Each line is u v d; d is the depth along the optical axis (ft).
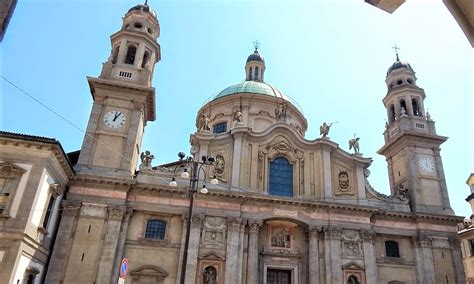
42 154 73.36
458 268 104.68
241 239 95.50
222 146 108.17
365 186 111.55
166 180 98.63
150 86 106.93
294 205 101.86
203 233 94.58
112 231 87.66
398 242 108.17
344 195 109.09
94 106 100.89
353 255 100.48
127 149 97.14
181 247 92.22
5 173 69.97
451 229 109.50
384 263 103.86
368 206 104.47
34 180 70.69
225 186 102.06
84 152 94.84
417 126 124.67
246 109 135.23
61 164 80.84
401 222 108.68
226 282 89.56
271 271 99.86
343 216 103.91
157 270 88.58
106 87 103.40
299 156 112.37
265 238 101.91
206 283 89.45
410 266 105.09
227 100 139.44
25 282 71.20
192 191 63.62
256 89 142.10
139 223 93.71
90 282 81.97
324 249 99.71
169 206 95.30
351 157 113.80
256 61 162.81
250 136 110.22
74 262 82.89
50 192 77.56
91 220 87.81
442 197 113.60
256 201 100.22
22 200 68.59
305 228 103.45
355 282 98.27
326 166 110.22
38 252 76.18
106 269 83.61
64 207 86.48
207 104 143.74
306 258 100.63
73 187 89.86
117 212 89.56
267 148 111.34
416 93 131.23
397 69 138.10
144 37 115.03
